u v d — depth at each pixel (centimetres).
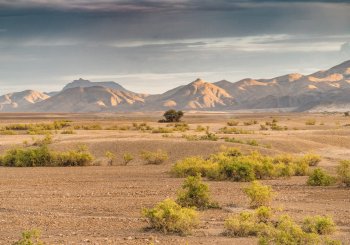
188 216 2253
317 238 1881
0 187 3706
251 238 2102
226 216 2570
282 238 1872
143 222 2438
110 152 5778
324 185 3703
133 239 2084
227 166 4041
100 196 3256
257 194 2805
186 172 4284
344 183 3741
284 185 3722
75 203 3000
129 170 4794
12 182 3981
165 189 3525
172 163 5450
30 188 3647
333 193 3331
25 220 2491
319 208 2788
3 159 5366
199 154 5678
